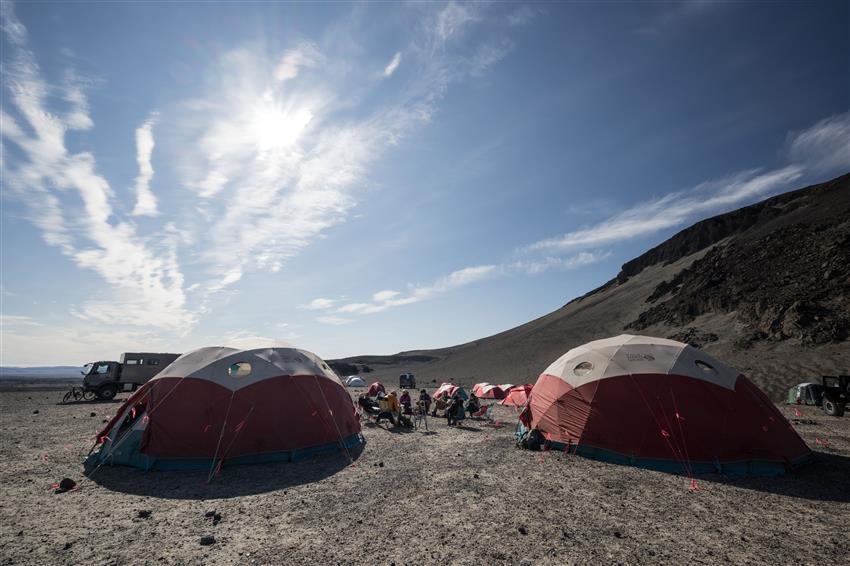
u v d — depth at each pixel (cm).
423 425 1836
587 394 1166
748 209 9925
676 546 599
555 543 607
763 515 720
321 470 1028
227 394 1099
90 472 1012
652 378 1098
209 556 568
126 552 581
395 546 598
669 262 10688
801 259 5144
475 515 720
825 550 586
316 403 1218
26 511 745
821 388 2498
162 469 1023
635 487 875
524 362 7331
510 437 1482
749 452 976
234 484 914
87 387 3172
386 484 907
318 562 550
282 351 1284
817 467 1021
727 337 4578
